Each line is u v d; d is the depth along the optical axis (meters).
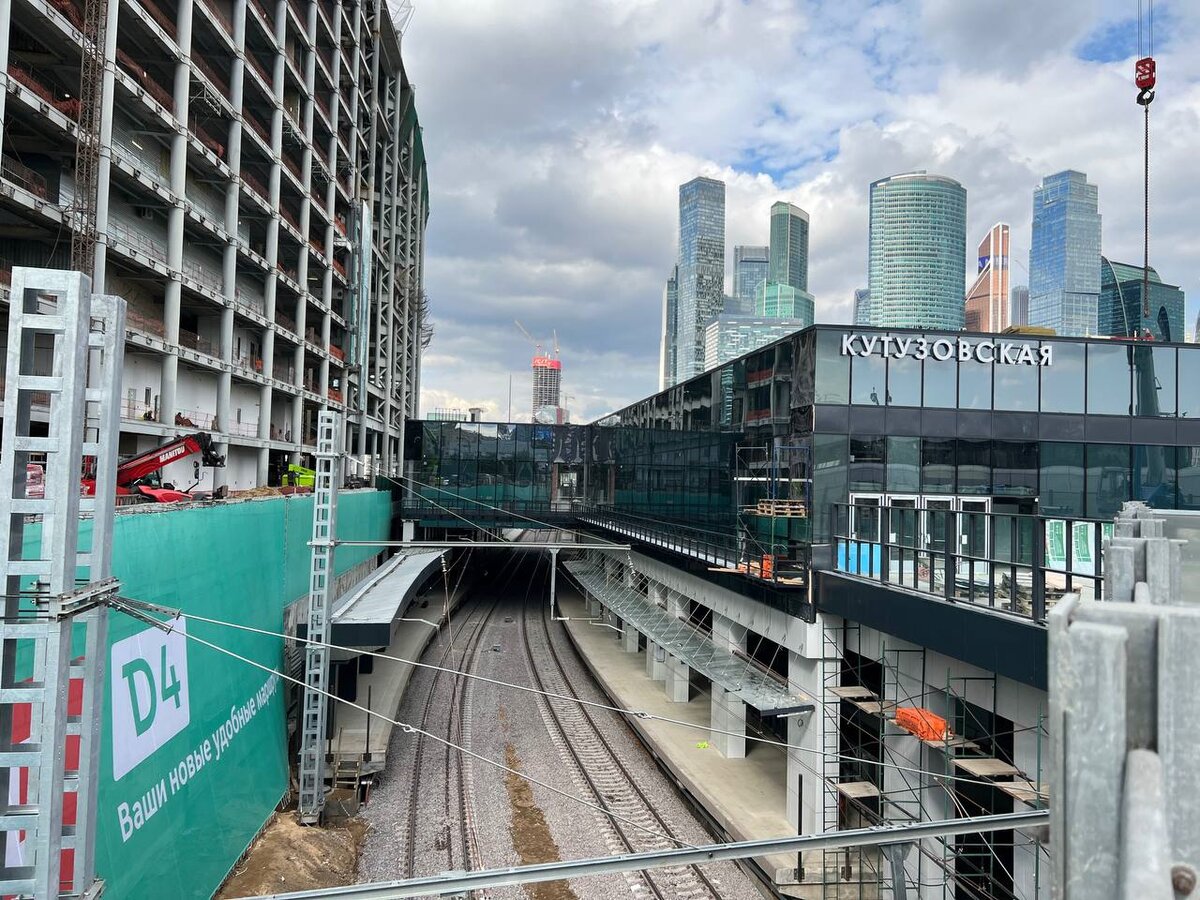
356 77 50.75
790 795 18.41
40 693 5.76
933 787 14.82
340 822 18.69
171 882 12.68
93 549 6.48
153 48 26.95
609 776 22.11
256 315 34.94
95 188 22.70
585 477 52.34
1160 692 1.38
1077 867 1.39
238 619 18.09
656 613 32.75
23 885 5.71
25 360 5.94
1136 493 20.41
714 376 27.42
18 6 20.61
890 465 19.27
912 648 15.74
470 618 46.41
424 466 51.16
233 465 36.06
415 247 78.31
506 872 6.57
